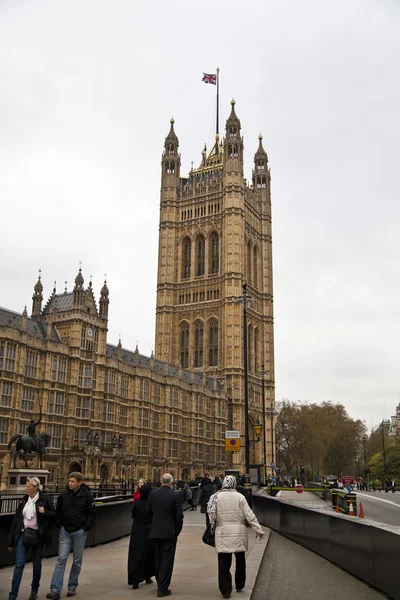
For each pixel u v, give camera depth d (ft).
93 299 308.40
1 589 57.62
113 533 99.04
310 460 579.07
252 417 528.63
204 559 78.84
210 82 591.37
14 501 130.21
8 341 245.45
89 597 54.39
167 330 548.72
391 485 426.92
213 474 443.32
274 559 79.51
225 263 535.19
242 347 518.37
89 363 294.87
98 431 300.20
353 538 66.59
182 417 404.98
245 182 577.43
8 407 242.58
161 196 587.27
